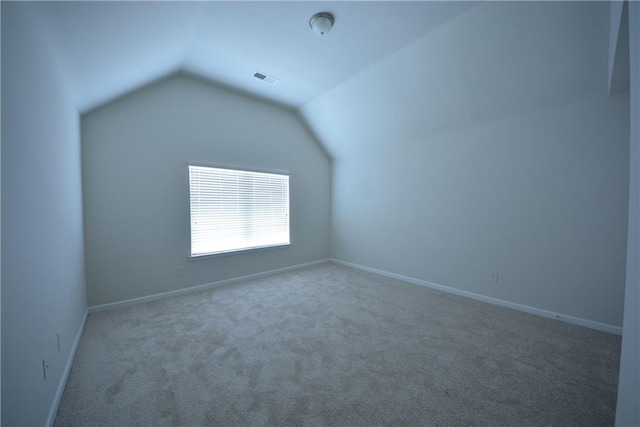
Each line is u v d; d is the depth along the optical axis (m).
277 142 4.14
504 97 2.62
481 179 3.03
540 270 2.63
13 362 1.01
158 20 1.85
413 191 3.71
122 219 2.83
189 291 3.29
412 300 3.04
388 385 1.62
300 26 2.24
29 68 1.26
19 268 1.08
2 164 0.98
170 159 3.13
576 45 2.03
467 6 2.04
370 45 2.52
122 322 2.46
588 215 2.35
